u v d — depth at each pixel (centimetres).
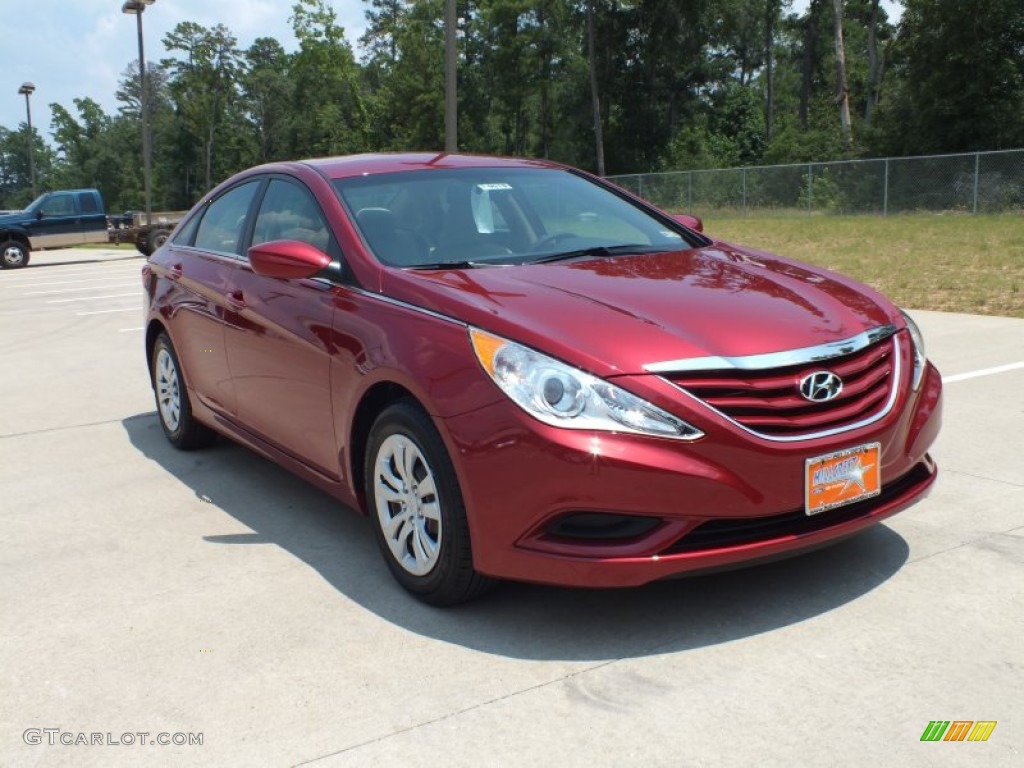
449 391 314
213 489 499
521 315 320
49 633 339
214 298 487
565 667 296
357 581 371
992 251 1600
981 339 811
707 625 318
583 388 293
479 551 311
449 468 317
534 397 296
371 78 7550
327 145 7781
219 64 8631
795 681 281
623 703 274
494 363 307
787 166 3148
